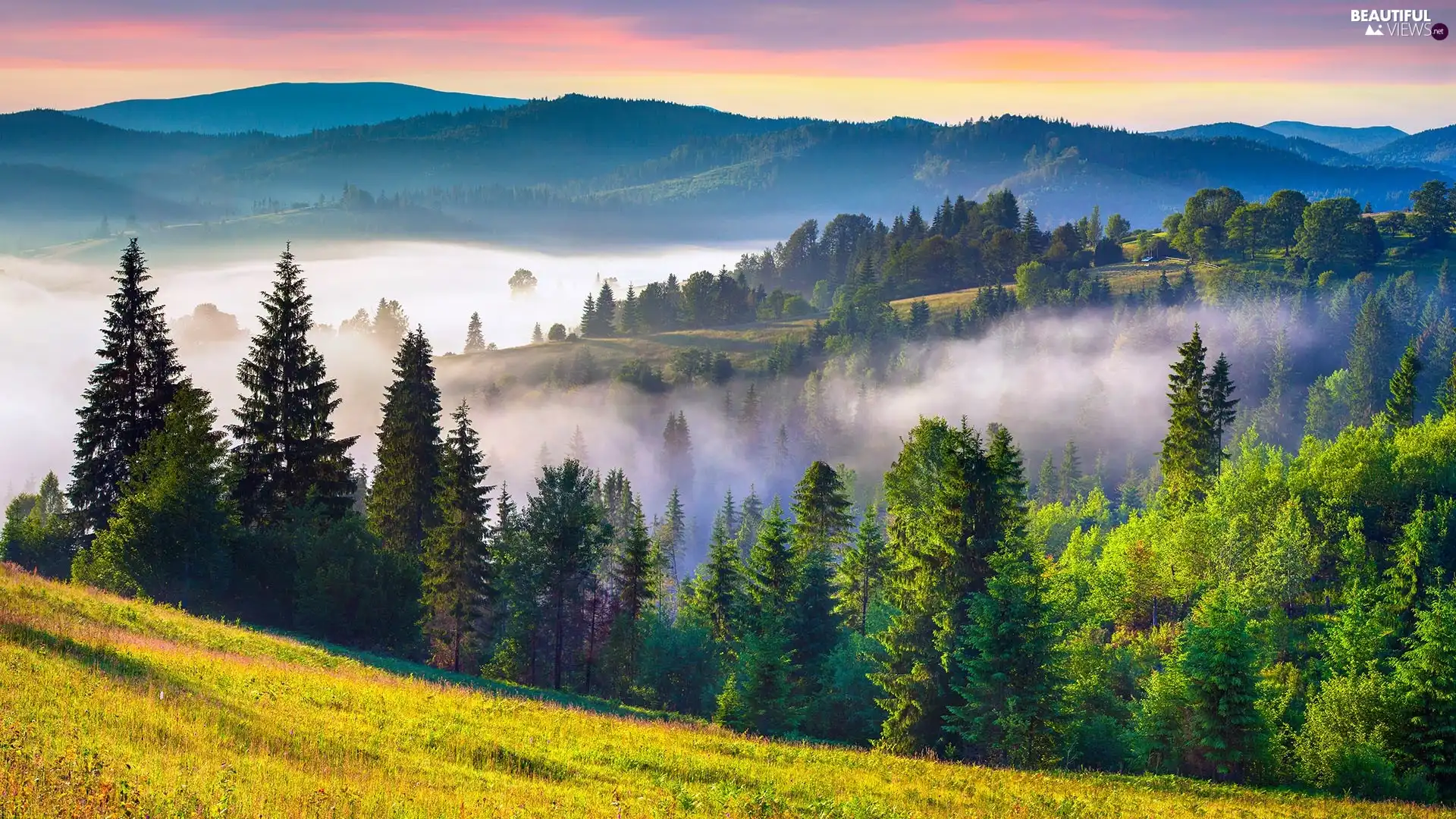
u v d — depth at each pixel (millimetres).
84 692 21797
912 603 48812
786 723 49062
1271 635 57344
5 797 14266
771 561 61469
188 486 51062
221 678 27391
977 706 41281
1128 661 54719
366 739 23812
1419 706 39406
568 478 62719
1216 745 39312
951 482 49281
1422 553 60688
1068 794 31141
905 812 25500
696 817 21562
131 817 14523
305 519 59188
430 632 62375
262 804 16469
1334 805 33875
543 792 21562
